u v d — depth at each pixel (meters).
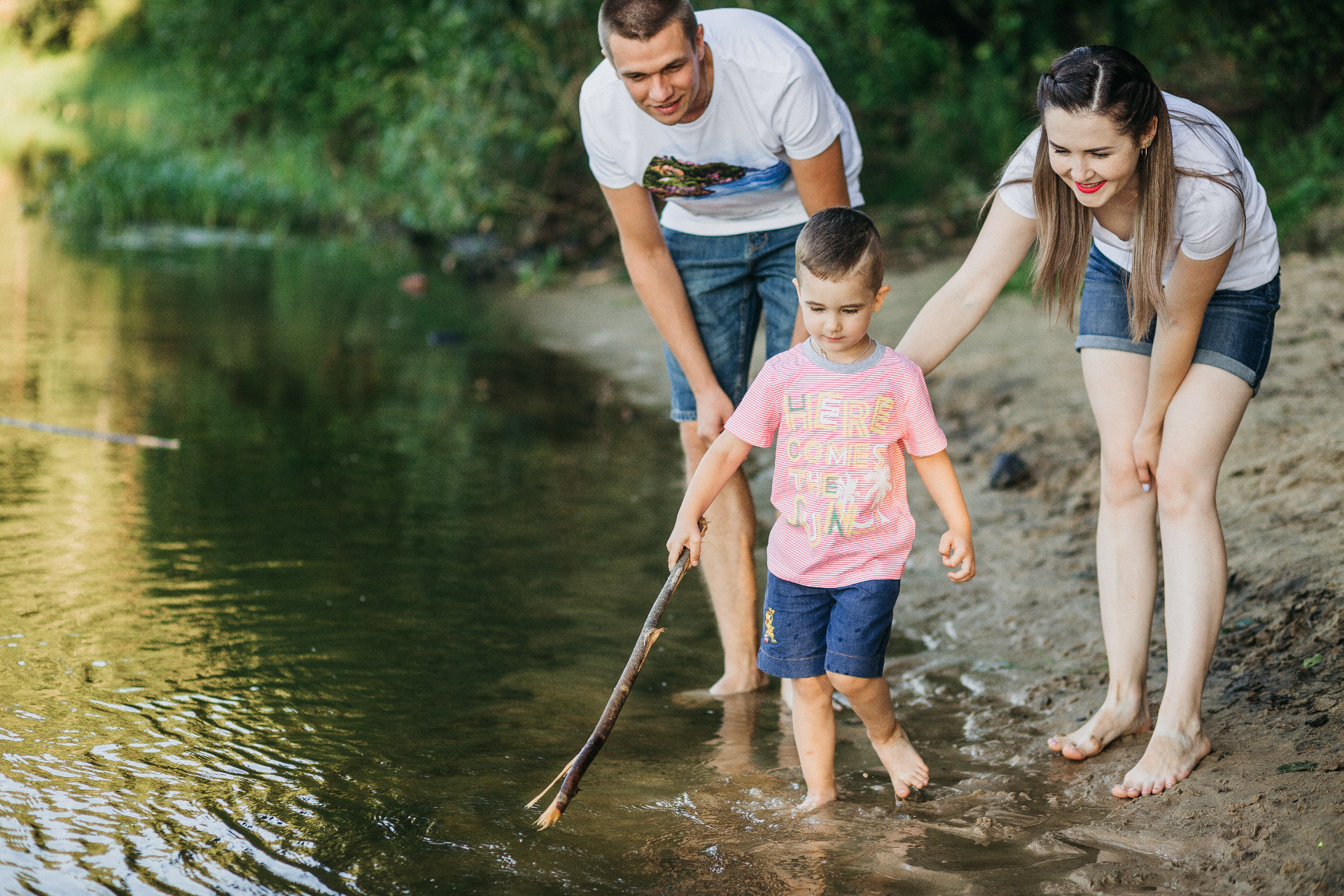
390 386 7.47
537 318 9.75
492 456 6.09
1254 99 10.76
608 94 3.35
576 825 2.88
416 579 4.45
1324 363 5.75
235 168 15.37
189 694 3.47
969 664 3.88
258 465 5.76
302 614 4.08
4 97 23.31
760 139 3.34
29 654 3.64
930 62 12.85
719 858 2.74
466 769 3.15
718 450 3.00
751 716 3.55
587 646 3.97
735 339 3.74
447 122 12.05
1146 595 3.27
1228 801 2.82
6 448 5.75
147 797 2.90
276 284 11.03
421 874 2.65
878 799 3.04
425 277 11.42
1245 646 3.60
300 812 2.89
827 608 2.99
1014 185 3.15
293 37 16.45
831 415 2.91
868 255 2.81
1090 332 3.29
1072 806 2.98
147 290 10.35
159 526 4.83
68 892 2.51
